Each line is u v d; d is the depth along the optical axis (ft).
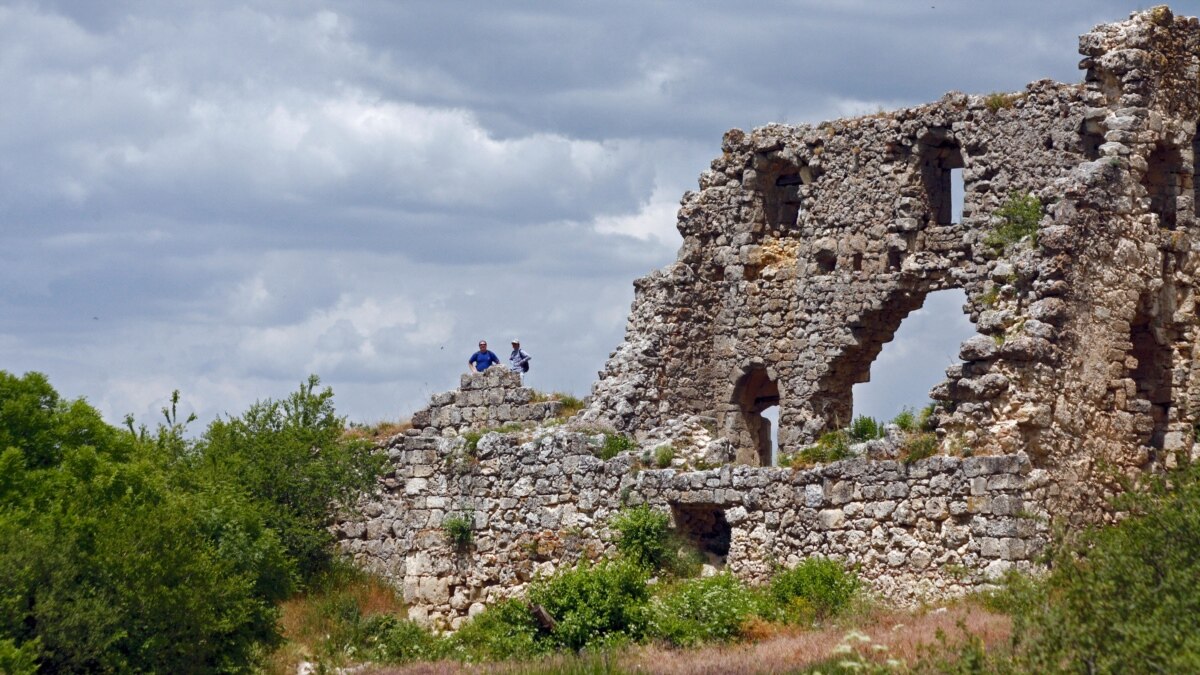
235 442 240.53
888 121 232.73
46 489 193.47
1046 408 193.26
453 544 232.12
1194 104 215.31
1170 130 211.20
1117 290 202.90
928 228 230.89
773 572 204.03
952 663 144.66
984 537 187.83
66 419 204.33
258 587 208.23
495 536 229.25
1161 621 136.26
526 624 202.59
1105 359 201.16
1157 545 148.25
